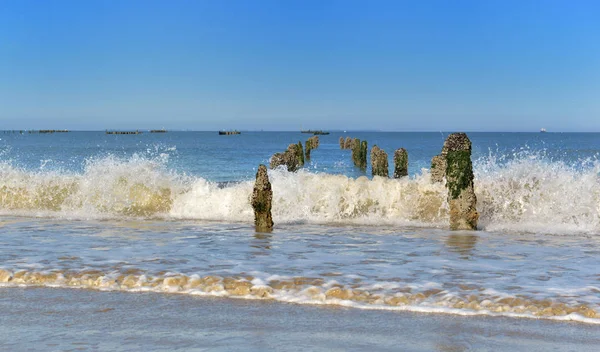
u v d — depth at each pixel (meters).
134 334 5.29
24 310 6.00
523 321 5.63
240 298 6.42
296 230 11.72
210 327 5.48
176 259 8.31
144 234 10.98
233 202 14.39
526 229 11.89
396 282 6.94
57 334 5.28
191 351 4.88
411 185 14.05
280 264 8.00
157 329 5.42
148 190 14.77
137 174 15.20
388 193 14.01
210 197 14.55
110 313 5.90
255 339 5.16
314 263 8.09
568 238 10.78
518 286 6.79
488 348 4.96
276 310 6.00
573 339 5.15
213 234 11.05
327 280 7.01
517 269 7.79
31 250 9.02
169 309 6.04
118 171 15.23
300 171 15.27
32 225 12.21
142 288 6.79
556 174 13.56
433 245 9.83
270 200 11.80
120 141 119.81
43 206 14.86
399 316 5.79
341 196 13.98
